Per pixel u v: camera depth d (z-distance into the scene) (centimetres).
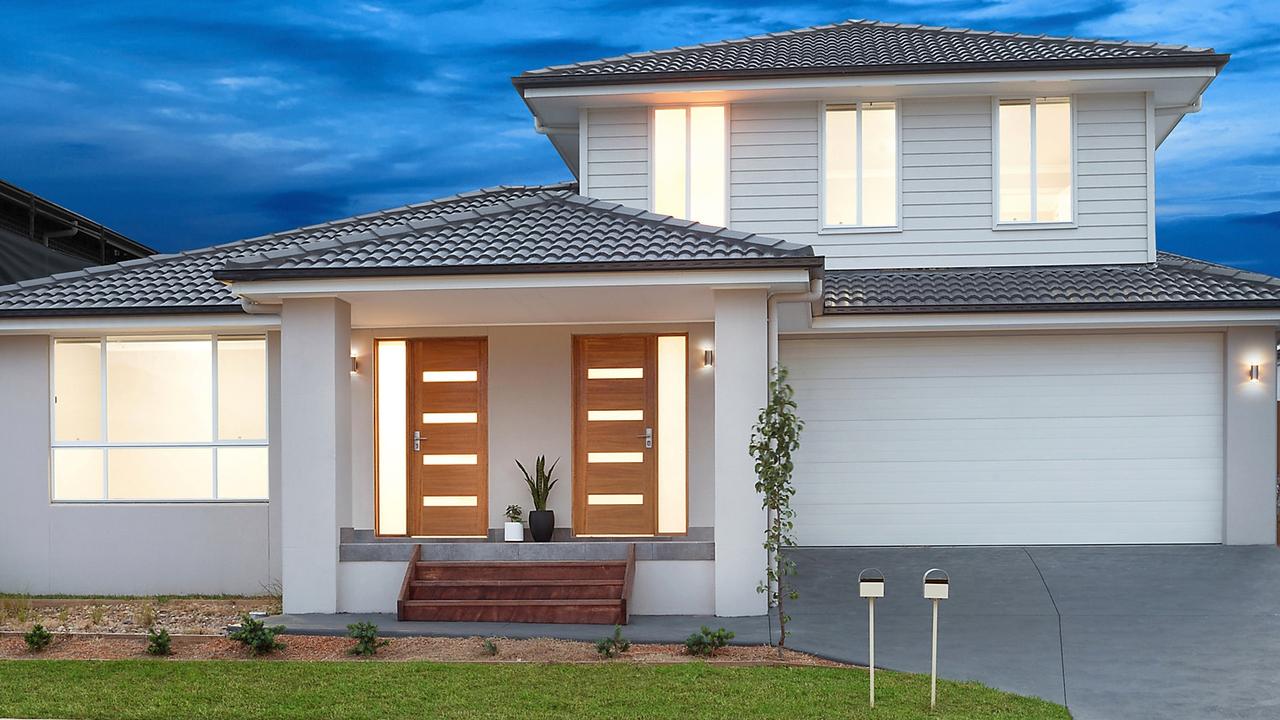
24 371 1485
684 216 1738
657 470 1523
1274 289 1509
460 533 1539
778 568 1152
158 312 1411
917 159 1722
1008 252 1709
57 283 1537
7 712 823
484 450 1541
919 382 1611
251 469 1466
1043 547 1566
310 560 1229
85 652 1042
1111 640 1093
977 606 1245
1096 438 1585
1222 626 1145
